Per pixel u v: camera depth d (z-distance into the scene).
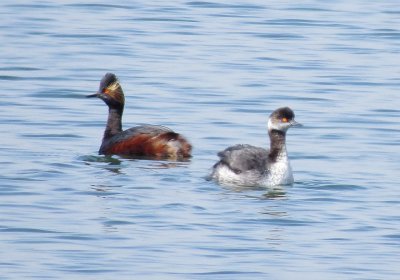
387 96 27.78
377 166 21.70
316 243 17.08
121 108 23.72
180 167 21.47
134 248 16.64
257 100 27.14
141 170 21.11
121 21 36.31
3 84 28.41
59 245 16.70
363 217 18.36
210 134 24.12
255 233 17.44
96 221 17.80
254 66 30.64
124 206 18.59
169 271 15.76
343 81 29.23
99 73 29.67
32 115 25.61
